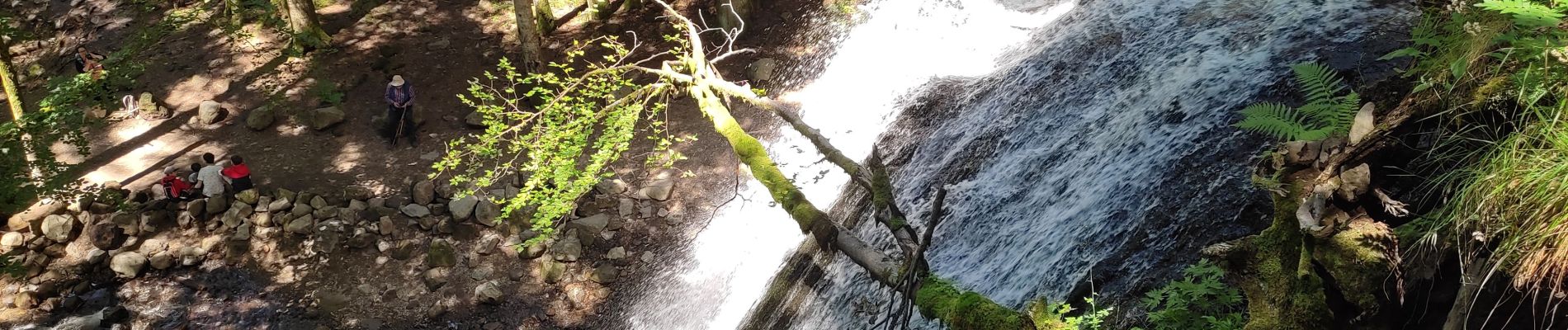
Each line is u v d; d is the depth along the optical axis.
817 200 12.23
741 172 13.23
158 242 12.08
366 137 14.34
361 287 11.84
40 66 16.83
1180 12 9.97
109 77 11.73
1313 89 6.34
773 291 9.89
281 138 14.34
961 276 8.55
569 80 9.66
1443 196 4.43
